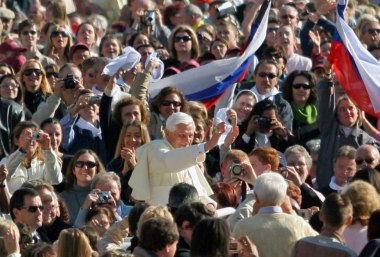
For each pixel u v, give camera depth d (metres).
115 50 51.06
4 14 58.03
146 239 29.92
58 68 48.31
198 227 29.80
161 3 61.62
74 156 39.72
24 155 39.91
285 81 46.19
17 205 36.12
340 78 45.53
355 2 60.44
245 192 37.09
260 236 32.84
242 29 57.22
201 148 36.09
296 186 36.91
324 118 44.62
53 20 56.34
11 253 32.44
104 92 42.72
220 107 47.59
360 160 41.28
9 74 45.19
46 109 44.56
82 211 37.16
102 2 64.44
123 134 40.59
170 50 51.41
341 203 31.69
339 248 31.14
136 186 36.72
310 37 52.25
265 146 41.78
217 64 47.34
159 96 42.69
